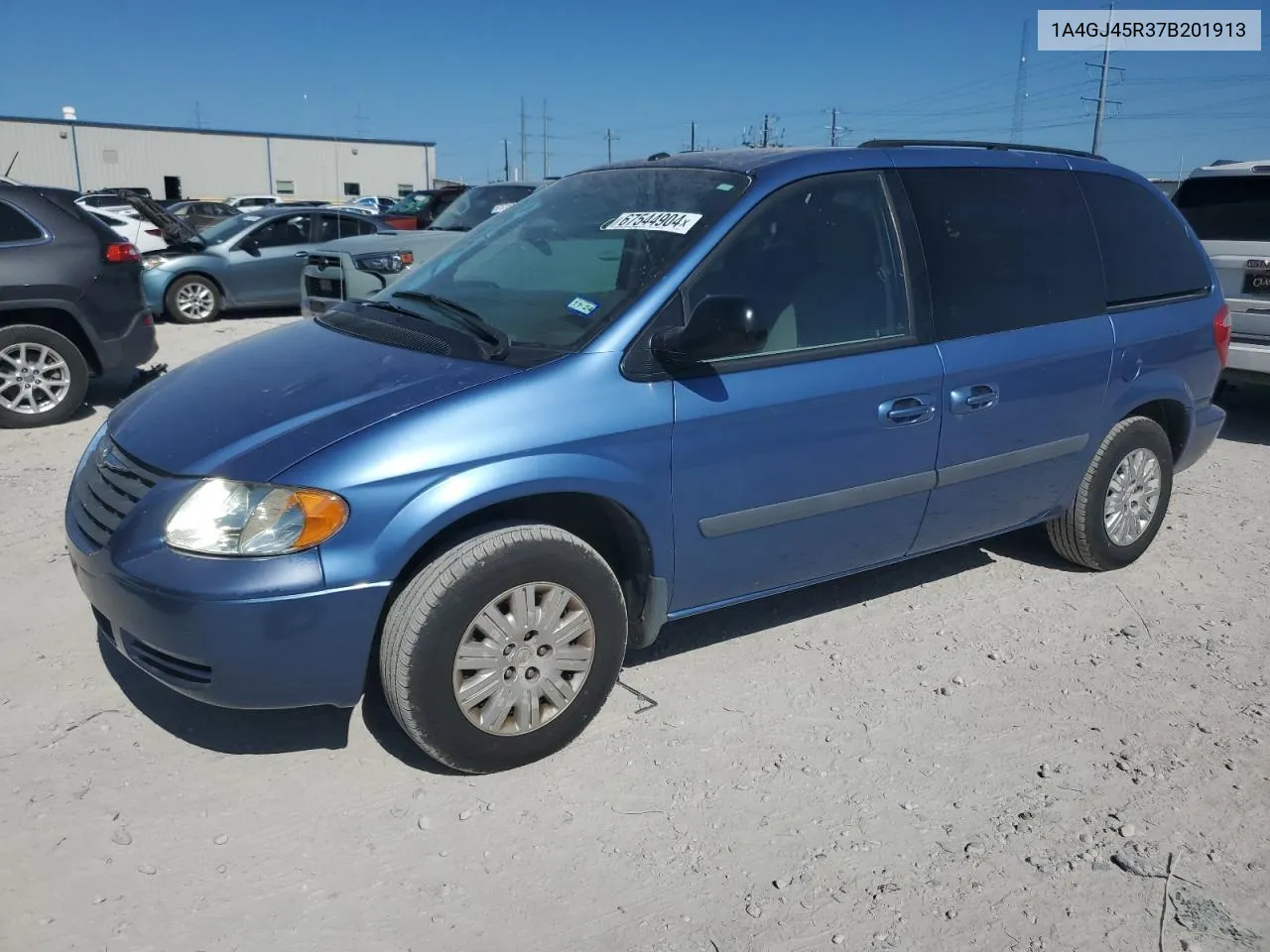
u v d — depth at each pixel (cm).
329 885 275
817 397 356
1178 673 403
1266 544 543
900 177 396
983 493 423
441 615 296
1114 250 464
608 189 407
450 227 1096
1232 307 744
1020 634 433
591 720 341
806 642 419
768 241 359
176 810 302
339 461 287
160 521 289
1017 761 342
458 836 296
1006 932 267
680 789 320
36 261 716
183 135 5388
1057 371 429
